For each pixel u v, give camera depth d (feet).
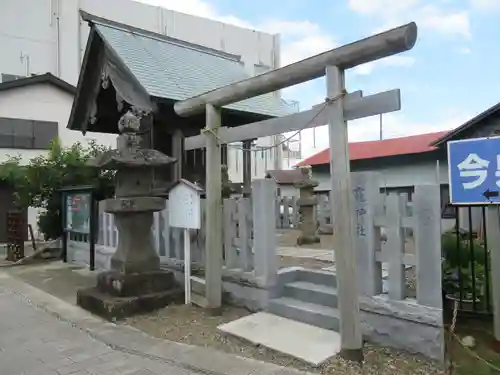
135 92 26.14
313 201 34.63
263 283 17.85
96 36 29.25
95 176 35.88
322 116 13.75
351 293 12.96
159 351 14.32
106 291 19.93
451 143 12.91
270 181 17.98
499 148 11.99
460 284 15.14
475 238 17.85
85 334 16.55
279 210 46.52
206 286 18.54
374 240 14.34
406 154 45.52
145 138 27.63
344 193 13.05
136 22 68.54
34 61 59.67
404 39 11.51
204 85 28.99
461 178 12.68
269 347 13.94
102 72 28.94
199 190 18.79
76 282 27.04
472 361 12.84
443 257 16.69
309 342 14.21
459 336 14.34
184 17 73.67
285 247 31.99
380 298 14.10
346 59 12.94
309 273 18.72
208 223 18.42
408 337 13.37
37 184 36.58
